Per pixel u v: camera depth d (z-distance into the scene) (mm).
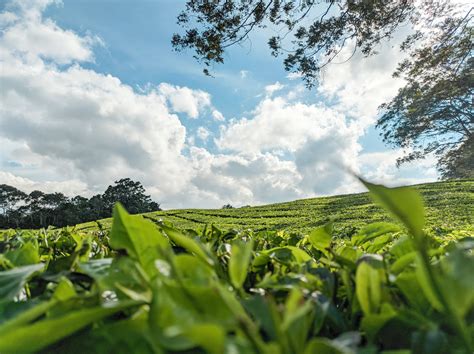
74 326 313
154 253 493
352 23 11438
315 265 687
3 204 53000
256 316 363
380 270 521
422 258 312
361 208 16656
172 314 311
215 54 11180
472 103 21766
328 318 472
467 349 321
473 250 686
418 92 21625
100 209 57812
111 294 480
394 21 11500
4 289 477
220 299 316
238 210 24172
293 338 324
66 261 631
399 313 396
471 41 16172
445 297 320
